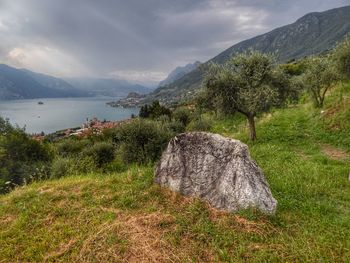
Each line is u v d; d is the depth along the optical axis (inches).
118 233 295.0
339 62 975.6
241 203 329.7
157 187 403.5
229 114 936.9
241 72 885.8
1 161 1021.2
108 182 443.2
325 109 1053.2
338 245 273.1
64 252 275.6
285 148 765.9
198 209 336.8
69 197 390.0
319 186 440.1
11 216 354.6
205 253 269.1
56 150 1317.7
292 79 936.9
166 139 833.5
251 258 258.4
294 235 297.0
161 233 297.9
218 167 368.5
